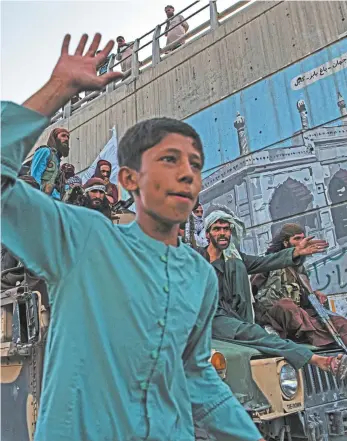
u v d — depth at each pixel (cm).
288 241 358
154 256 104
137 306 95
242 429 118
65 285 94
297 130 739
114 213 295
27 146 85
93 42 96
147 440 92
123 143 109
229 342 252
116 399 91
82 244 95
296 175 730
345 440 235
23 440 186
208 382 123
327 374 250
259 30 816
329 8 737
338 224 677
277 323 317
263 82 791
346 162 681
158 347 96
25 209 88
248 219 770
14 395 196
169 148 101
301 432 224
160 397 98
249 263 320
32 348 187
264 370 217
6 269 219
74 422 88
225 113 830
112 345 93
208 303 120
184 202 100
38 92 89
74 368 91
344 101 694
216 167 829
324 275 678
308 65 744
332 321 317
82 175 1009
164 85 929
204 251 323
